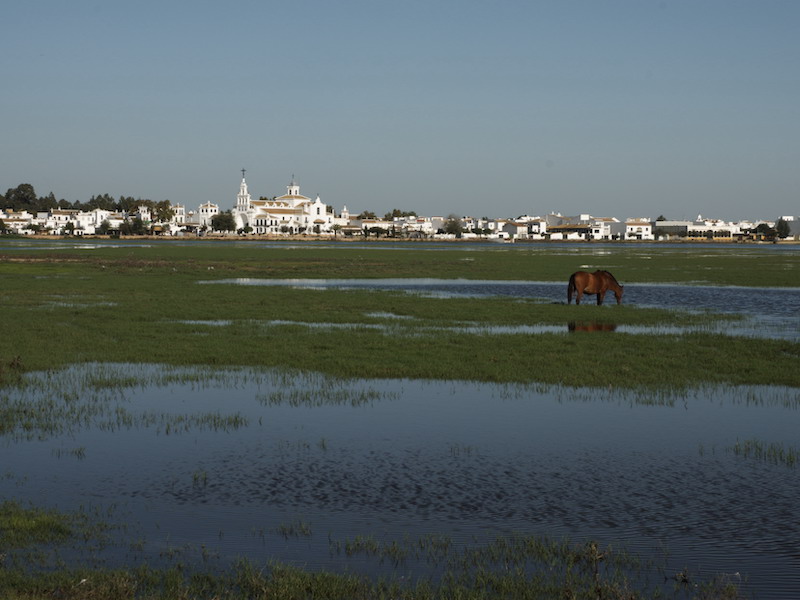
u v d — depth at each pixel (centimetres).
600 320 4069
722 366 2677
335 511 1348
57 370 2619
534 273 8400
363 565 1132
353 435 1820
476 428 1888
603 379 2456
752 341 3269
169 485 1477
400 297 5366
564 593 1016
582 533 1255
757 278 7625
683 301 5266
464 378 2489
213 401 2169
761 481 1504
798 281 7206
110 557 1148
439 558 1157
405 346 3116
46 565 1111
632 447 1730
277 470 1566
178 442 1758
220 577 1083
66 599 1001
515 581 1073
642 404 2145
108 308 4559
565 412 2050
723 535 1248
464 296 5525
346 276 7850
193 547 1190
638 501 1398
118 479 1507
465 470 1570
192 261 10562
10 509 1333
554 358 2836
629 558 1162
